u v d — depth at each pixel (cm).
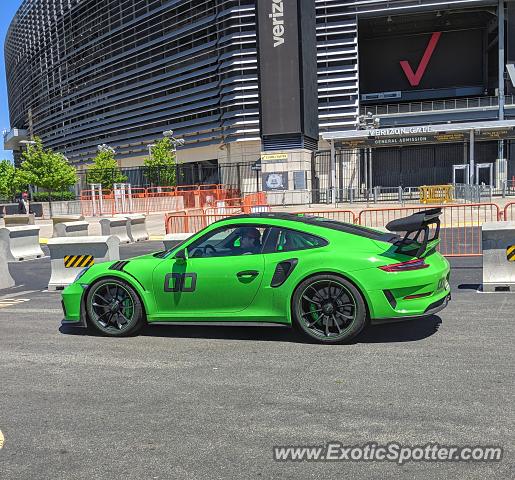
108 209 3275
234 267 567
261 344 565
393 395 413
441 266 562
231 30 4397
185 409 404
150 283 598
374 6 4428
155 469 318
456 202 2577
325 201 2956
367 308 532
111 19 5784
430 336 571
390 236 582
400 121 4684
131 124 5697
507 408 382
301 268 545
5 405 426
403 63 5275
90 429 376
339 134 2864
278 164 2920
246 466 317
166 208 3194
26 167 4009
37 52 7575
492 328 594
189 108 4947
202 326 648
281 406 402
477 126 2738
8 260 1495
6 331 673
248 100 4406
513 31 4584
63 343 605
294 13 2872
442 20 4872
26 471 321
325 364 492
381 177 4547
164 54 5184
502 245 794
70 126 6812
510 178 4216
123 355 551
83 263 968
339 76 4362
